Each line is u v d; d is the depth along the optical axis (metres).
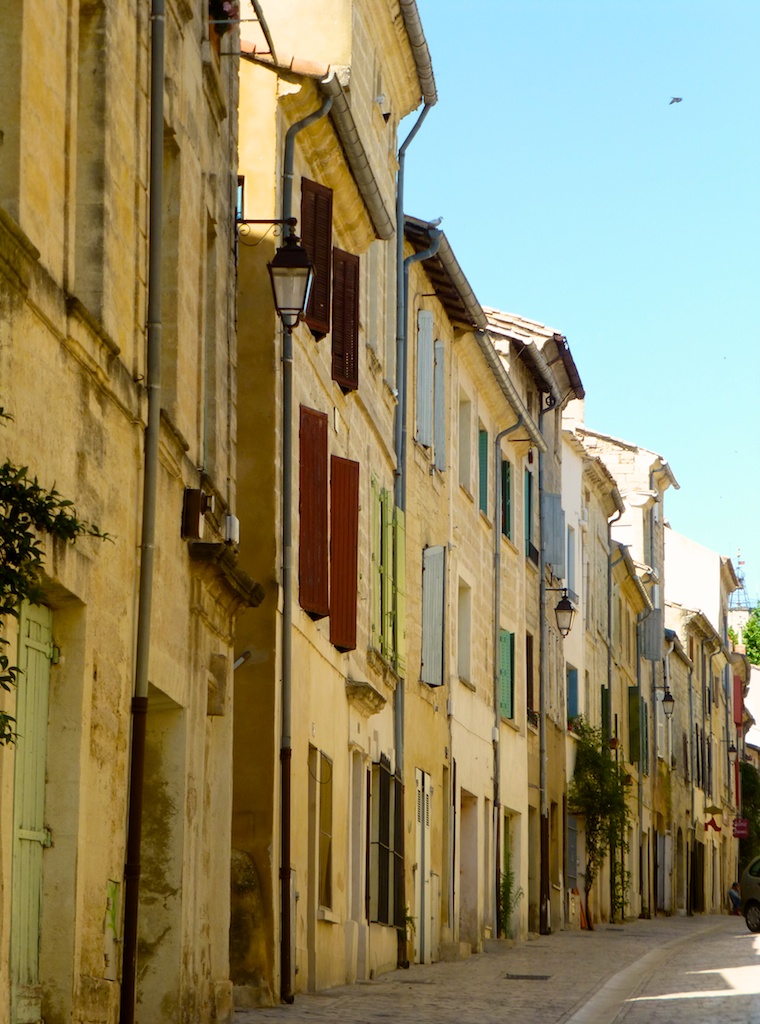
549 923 42.56
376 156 27.42
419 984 24.02
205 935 16.73
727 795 90.50
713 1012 19.61
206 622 16.73
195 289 16.62
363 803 25.70
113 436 13.18
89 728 12.49
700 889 80.00
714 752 86.06
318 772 22.41
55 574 11.51
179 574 15.64
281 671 20.34
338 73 24.53
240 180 21.38
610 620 56.59
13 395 10.57
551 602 46.16
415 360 30.95
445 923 32.50
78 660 12.30
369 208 24.73
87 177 12.83
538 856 42.59
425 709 31.14
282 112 21.56
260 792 19.98
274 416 20.78
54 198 11.63
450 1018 18.52
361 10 25.56
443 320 33.09
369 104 26.47
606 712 55.47
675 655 74.25
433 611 31.14
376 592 26.78
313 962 21.75
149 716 15.88
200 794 16.52
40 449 11.20
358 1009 19.25
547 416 45.97
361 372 25.98
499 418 39.19
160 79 14.40
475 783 35.69
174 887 15.58
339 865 23.91
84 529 10.55
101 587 12.79
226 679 17.44
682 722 76.38
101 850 12.88
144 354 14.14
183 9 15.63
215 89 17.50
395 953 27.77
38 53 11.27
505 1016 19.03
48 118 11.50
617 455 69.25
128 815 13.70
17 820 11.53
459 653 35.47
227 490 18.02
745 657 99.44
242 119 21.42
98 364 12.44
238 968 19.44
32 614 11.91
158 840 15.66
